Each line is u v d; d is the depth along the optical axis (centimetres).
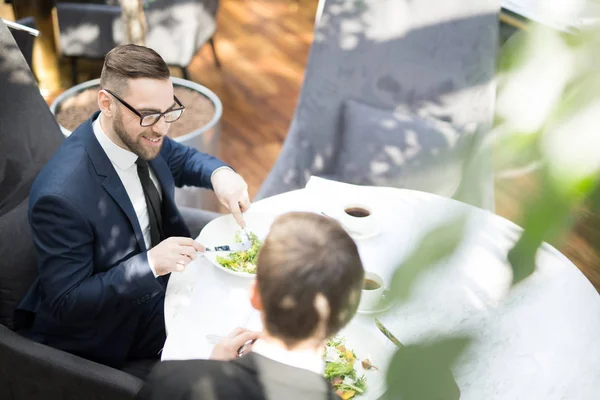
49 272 156
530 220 20
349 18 236
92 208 159
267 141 358
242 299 150
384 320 136
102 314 164
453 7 223
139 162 173
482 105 224
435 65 229
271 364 93
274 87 409
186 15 344
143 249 170
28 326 175
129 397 147
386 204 187
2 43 179
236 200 185
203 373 92
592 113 19
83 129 167
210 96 298
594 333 138
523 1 233
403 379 21
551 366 130
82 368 151
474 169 24
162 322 180
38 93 188
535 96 21
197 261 162
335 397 90
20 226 175
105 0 365
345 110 239
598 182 19
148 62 155
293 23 493
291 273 91
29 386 160
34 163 183
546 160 20
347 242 95
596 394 125
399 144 227
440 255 20
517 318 141
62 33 350
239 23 488
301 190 193
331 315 93
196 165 202
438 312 30
